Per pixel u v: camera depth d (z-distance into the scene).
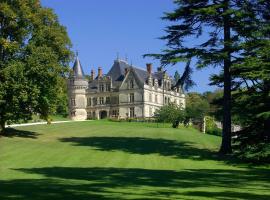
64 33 44.78
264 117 28.88
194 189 16.28
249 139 31.77
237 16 31.55
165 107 77.50
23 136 43.47
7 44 39.50
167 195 14.55
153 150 35.84
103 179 19.23
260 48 31.25
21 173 21.86
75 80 112.38
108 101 111.12
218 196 14.62
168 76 114.88
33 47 40.81
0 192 14.59
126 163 28.38
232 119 38.38
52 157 30.61
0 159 29.38
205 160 30.78
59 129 53.09
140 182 18.14
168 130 55.69
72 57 45.12
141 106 105.88
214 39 34.12
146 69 112.12
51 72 41.16
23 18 41.06
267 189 17.03
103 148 36.28
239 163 29.31
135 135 48.12
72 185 16.67
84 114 112.88
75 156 31.25
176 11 34.12
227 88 34.19
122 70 113.50
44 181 18.08
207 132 62.22
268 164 28.81
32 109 43.53
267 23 32.06
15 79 39.16
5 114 40.69
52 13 43.94
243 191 16.12
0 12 39.81
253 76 29.16
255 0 32.81
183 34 34.72
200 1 34.03
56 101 44.12
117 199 13.49
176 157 32.12
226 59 32.44
